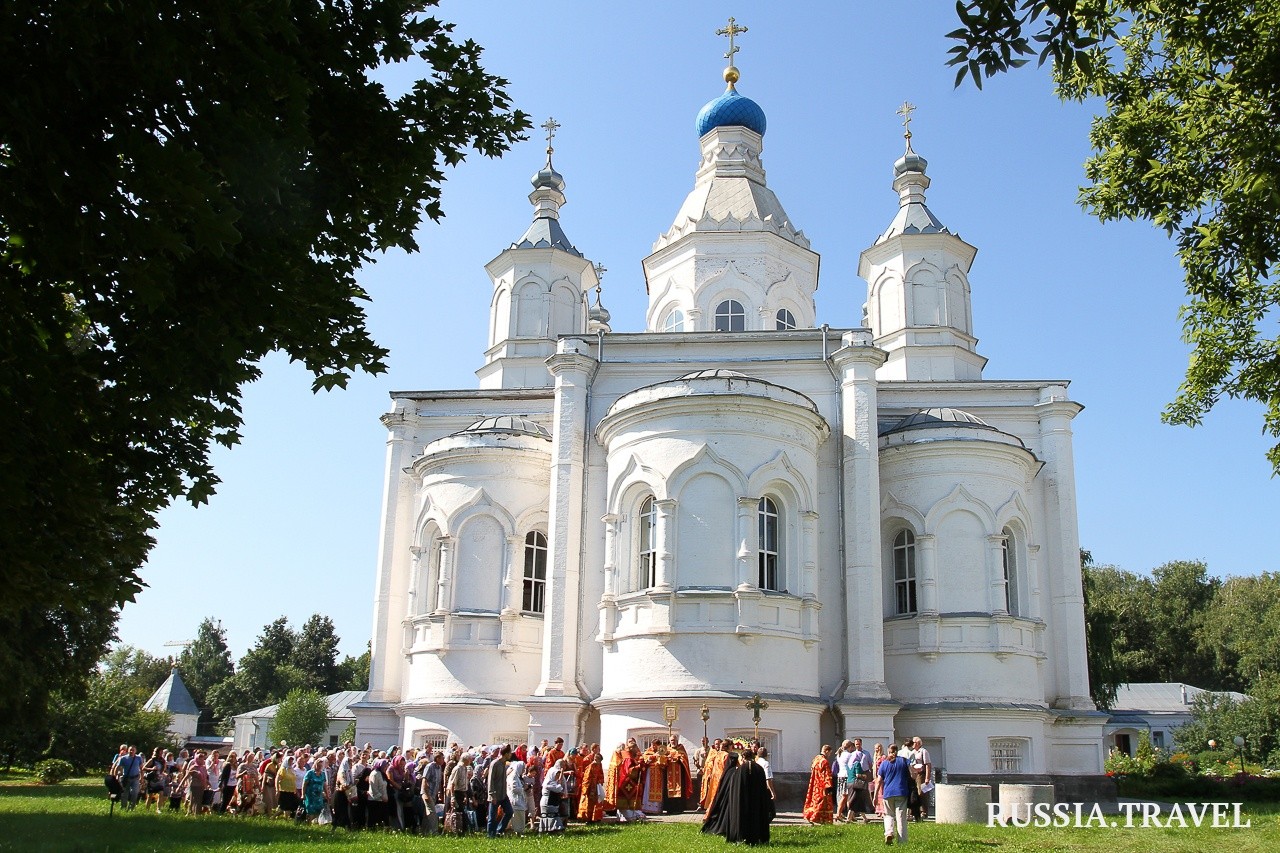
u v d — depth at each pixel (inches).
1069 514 1256.8
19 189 319.3
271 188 357.7
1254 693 2324.1
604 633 1102.4
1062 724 1185.4
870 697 1088.2
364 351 472.4
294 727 2874.0
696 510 1075.9
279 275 403.2
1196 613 3206.2
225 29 342.6
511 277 1577.3
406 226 456.8
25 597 427.8
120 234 321.4
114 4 315.0
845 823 871.1
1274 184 472.1
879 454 1232.8
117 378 406.9
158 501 475.8
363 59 438.6
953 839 708.0
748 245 1477.6
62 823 935.0
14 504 365.7
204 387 423.8
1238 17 499.2
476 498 1255.5
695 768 988.6
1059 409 1294.3
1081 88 609.6
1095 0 509.4
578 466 1210.6
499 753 842.2
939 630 1145.4
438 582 1251.8
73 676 1531.7
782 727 1037.2
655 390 1124.5
